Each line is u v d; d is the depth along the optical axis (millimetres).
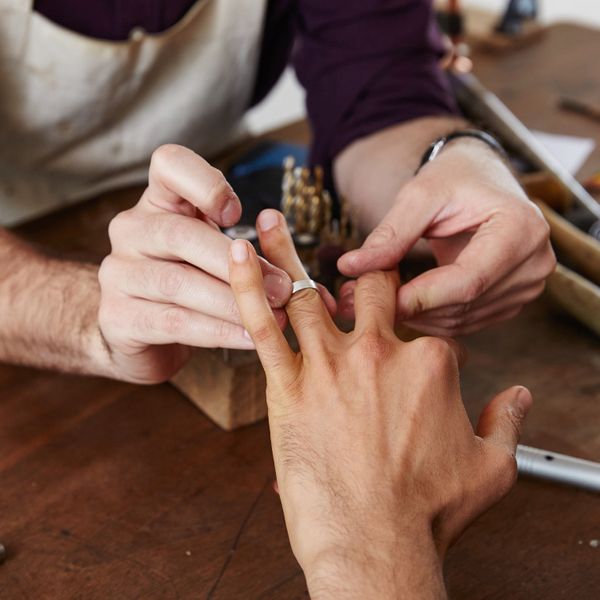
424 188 644
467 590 543
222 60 945
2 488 600
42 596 537
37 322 655
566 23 1398
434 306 616
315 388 517
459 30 1270
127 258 592
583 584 547
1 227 724
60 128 916
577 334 733
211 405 647
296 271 567
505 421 546
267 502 594
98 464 618
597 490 597
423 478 498
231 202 565
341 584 465
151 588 542
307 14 891
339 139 856
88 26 877
